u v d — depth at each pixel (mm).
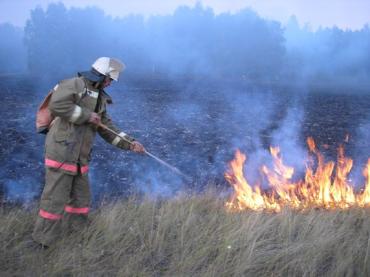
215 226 4320
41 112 4020
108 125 4371
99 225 4156
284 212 4527
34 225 4250
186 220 4355
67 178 3902
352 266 3652
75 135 3900
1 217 4348
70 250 3777
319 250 3863
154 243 3986
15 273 3441
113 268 3639
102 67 4012
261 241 3932
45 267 3523
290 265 3684
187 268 3629
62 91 3779
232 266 3648
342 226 4266
